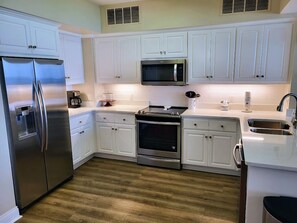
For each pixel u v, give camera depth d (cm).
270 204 150
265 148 185
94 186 312
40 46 278
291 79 306
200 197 279
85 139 378
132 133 377
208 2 329
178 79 354
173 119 340
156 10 357
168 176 337
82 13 344
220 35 331
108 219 242
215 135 329
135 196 285
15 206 250
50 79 283
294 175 156
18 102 242
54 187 301
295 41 299
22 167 252
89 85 419
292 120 273
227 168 332
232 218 239
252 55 321
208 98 381
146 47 372
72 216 248
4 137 235
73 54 386
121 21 379
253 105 356
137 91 425
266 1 302
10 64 231
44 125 272
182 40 351
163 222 235
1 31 230
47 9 280
